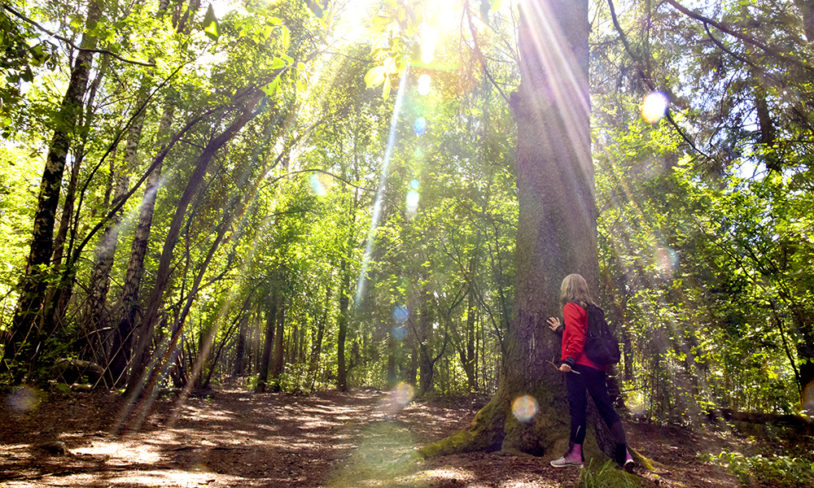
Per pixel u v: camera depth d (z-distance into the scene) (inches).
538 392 167.9
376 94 517.3
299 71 119.0
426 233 632.4
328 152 730.2
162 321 458.9
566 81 193.2
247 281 605.3
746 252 311.9
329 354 1033.5
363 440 266.1
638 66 275.6
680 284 335.9
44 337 339.9
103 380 383.9
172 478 148.6
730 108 358.9
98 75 367.9
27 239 516.7
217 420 336.8
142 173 580.4
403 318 864.9
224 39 352.2
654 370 360.5
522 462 148.6
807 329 287.0
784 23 303.4
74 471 149.9
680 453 242.8
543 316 173.8
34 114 258.8
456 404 556.7
